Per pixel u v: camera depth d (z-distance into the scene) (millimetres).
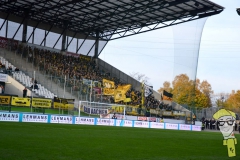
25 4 38344
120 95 37094
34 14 40906
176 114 37781
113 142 14031
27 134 14641
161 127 35562
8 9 39844
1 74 31797
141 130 26000
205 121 43375
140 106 39219
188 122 36812
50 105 29734
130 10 38094
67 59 45375
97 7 38375
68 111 31438
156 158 9977
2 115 24500
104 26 46906
